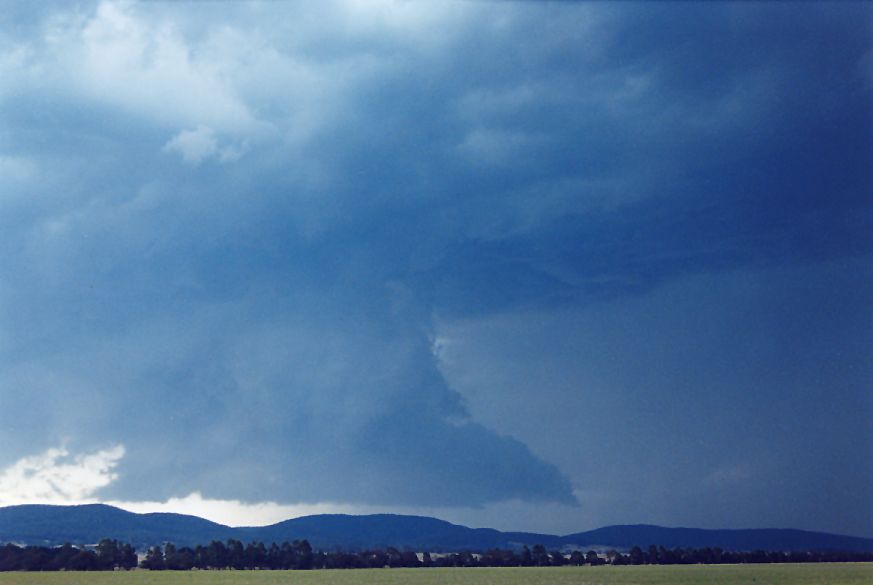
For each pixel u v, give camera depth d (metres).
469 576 126.38
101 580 111.38
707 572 126.81
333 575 134.62
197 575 133.88
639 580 104.38
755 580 99.25
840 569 134.25
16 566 157.00
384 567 190.88
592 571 142.12
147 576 127.19
